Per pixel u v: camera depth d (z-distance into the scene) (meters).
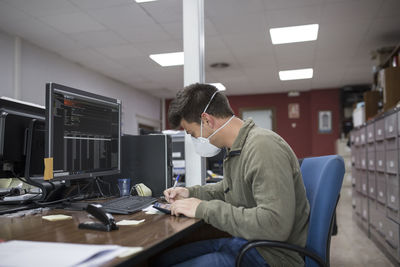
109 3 3.67
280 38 4.68
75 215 1.10
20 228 0.89
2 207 1.26
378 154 2.91
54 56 5.27
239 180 1.04
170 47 5.09
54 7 3.75
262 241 0.90
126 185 1.61
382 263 2.59
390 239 2.59
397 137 2.36
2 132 1.35
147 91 8.09
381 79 3.82
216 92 1.10
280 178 0.89
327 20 4.08
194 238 1.41
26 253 0.63
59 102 1.18
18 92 4.52
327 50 5.18
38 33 4.47
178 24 4.24
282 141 0.99
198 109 1.08
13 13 3.88
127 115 7.38
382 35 4.56
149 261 1.26
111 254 0.62
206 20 4.05
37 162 1.44
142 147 1.68
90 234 0.81
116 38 4.70
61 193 1.46
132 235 0.80
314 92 7.99
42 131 1.47
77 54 5.33
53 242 0.73
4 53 4.39
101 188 1.68
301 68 6.16
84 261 0.58
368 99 4.14
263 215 0.87
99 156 1.40
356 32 4.46
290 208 0.88
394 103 3.58
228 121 1.09
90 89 6.16
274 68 6.15
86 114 1.33
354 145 4.08
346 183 7.14
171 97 8.87
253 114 8.53
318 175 1.10
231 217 0.92
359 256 2.77
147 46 5.03
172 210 1.05
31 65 4.80
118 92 7.06
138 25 4.26
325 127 7.87
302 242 0.99
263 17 3.99
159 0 3.61
